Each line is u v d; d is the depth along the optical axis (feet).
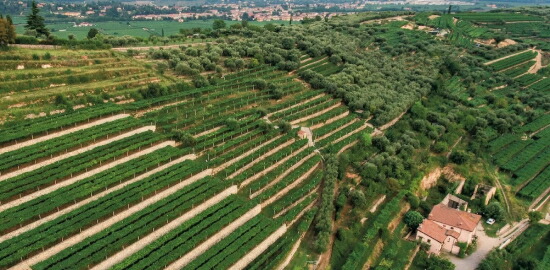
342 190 395.14
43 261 250.78
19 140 338.75
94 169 333.21
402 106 564.71
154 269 260.21
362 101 548.72
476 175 489.26
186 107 459.73
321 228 334.85
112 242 271.90
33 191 298.15
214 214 313.73
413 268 353.51
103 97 435.94
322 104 531.50
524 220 442.50
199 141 398.21
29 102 397.60
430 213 397.19
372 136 504.02
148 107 440.04
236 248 289.74
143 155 361.51
